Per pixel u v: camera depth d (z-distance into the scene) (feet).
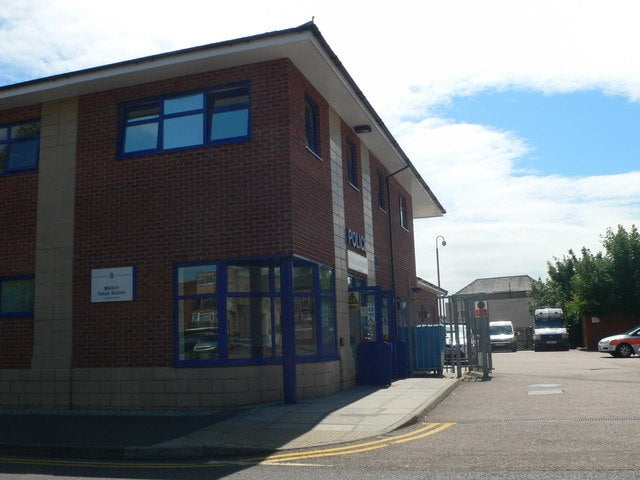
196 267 42.68
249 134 42.96
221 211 42.63
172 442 29.71
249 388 41.37
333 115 53.78
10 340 45.88
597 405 37.76
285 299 41.11
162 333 42.45
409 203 84.99
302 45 41.37
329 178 50.98
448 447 26.63
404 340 59.98
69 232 45.52
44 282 45.52
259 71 43.55
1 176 48.16
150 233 43.68
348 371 50.52
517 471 21.83
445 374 60.80
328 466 24.30
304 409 37.96
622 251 130.93
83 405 43.21
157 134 44.96
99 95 46.57
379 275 65.62
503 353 131.54
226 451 28.19
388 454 25.88
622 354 100.68
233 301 42.24
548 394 44.47
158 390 41.81
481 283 283.18
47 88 45.62
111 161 45.34
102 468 26.05
